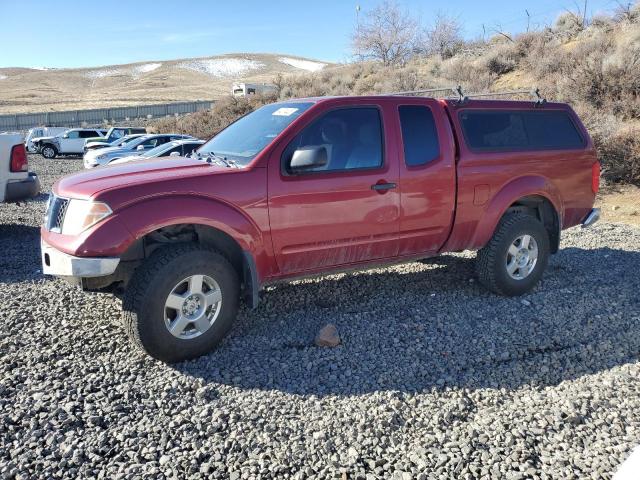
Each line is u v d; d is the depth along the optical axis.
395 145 4.71
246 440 3.08
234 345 4.31
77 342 4.28
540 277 5.59
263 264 4.29
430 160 4.88
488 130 5.30
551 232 5.88
